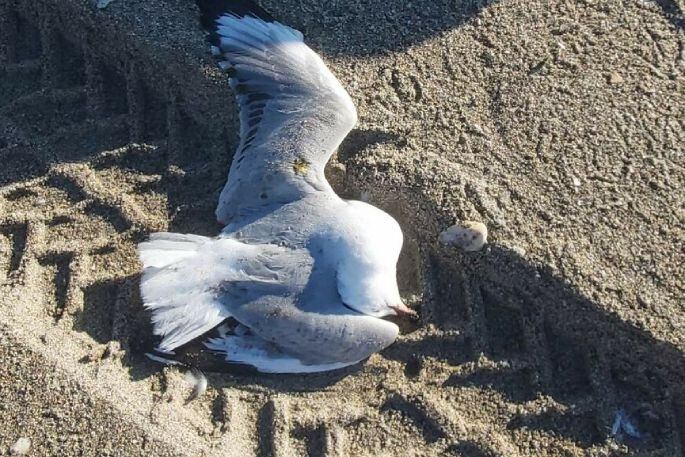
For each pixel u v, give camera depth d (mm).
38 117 2047
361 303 1821
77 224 1966
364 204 1876
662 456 1822
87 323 1904
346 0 2076
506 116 1990
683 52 2025
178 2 2076
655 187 1934
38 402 1841
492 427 1844
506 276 1897
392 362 1879
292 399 1862
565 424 1846
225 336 1855
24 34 2109
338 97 1884
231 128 2006
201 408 1859
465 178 1945
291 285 1823
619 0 2066
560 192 1935
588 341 1876
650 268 1884
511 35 2045
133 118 2033
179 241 1851
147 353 1888
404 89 2012
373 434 1845
